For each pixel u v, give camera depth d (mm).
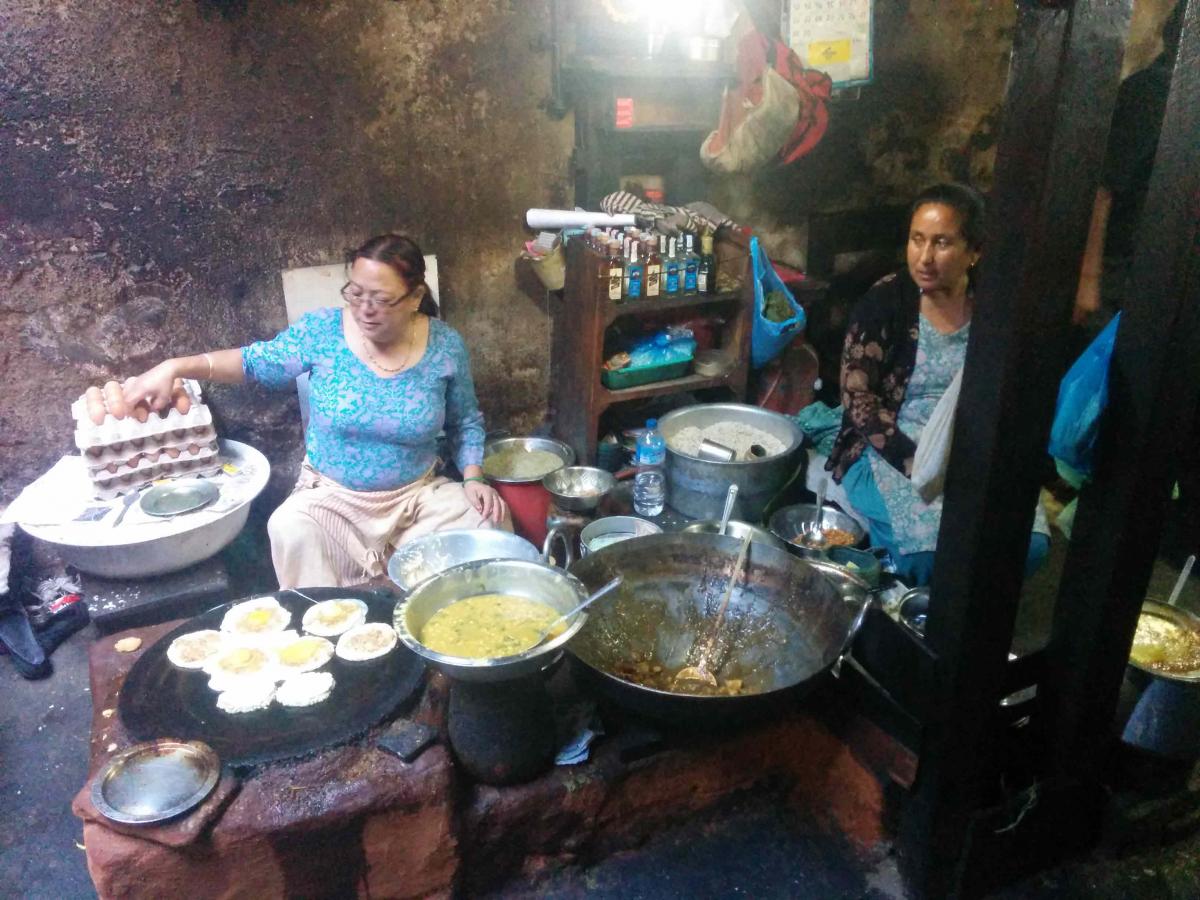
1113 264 3582
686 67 3223
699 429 3365
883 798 2146
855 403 2852
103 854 1695
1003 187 1531
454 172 3188
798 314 3318
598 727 2115
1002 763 2104
